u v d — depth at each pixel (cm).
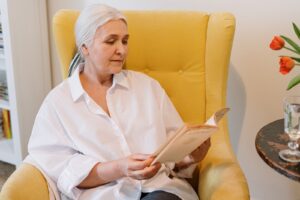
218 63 138
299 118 111
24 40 193
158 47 144
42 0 198
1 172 222
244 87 171
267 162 108
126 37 125
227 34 134
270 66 163
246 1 158
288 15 153
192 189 129
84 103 125
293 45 119
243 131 177
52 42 209
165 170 126
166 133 134
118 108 128
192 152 122
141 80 136
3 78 225
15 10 185
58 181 119
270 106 168
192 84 144
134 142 126
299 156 109
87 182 119
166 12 144
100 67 124
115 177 115
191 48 142
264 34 159
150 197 117
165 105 134
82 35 123
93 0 190
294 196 177
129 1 182
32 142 125
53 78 217
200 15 141
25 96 201
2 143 226
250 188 185
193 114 145
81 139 123
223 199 104
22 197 108
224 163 122
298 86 160
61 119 123
